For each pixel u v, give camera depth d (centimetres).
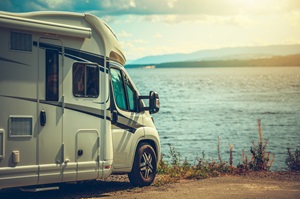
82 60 1000
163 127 5566
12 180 897
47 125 940
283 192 1087
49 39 948
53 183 971
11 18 889
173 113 7738
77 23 1004
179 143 4047
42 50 938
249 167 1446
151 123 1173
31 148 920
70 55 980
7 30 895
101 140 1027
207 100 11481
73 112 980
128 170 1108
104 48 1043
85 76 1004
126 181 1232
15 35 904
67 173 969
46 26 935
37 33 931
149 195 1034
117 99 1095
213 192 1076
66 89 971
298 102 10812
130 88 1136
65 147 967
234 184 1187
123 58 1125
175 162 1434
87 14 1020
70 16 993
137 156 1127
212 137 4588
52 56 952
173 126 5706
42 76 937
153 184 1158
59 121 958
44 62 940
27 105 916
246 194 1057
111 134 1057
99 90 1027
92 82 1016
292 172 1398
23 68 912
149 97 1152
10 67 897
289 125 5916
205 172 1344
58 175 955
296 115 7475
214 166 1412
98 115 1023
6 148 890
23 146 909
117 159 1082
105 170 1030
